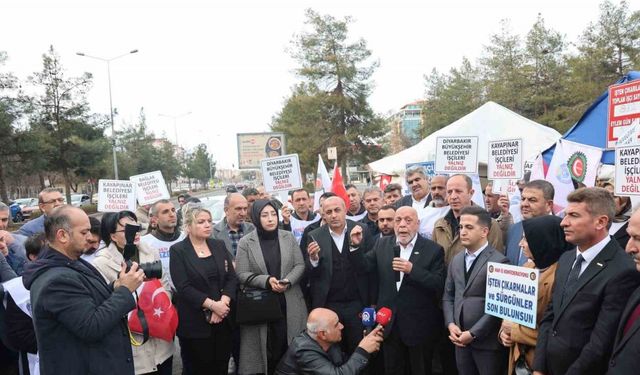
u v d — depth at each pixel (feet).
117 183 20.85
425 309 13.53
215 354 14.26
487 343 11.51
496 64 112.16
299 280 14.79
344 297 14.49
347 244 14.74
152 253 13.89
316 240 14.88
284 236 15.24
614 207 9.05
